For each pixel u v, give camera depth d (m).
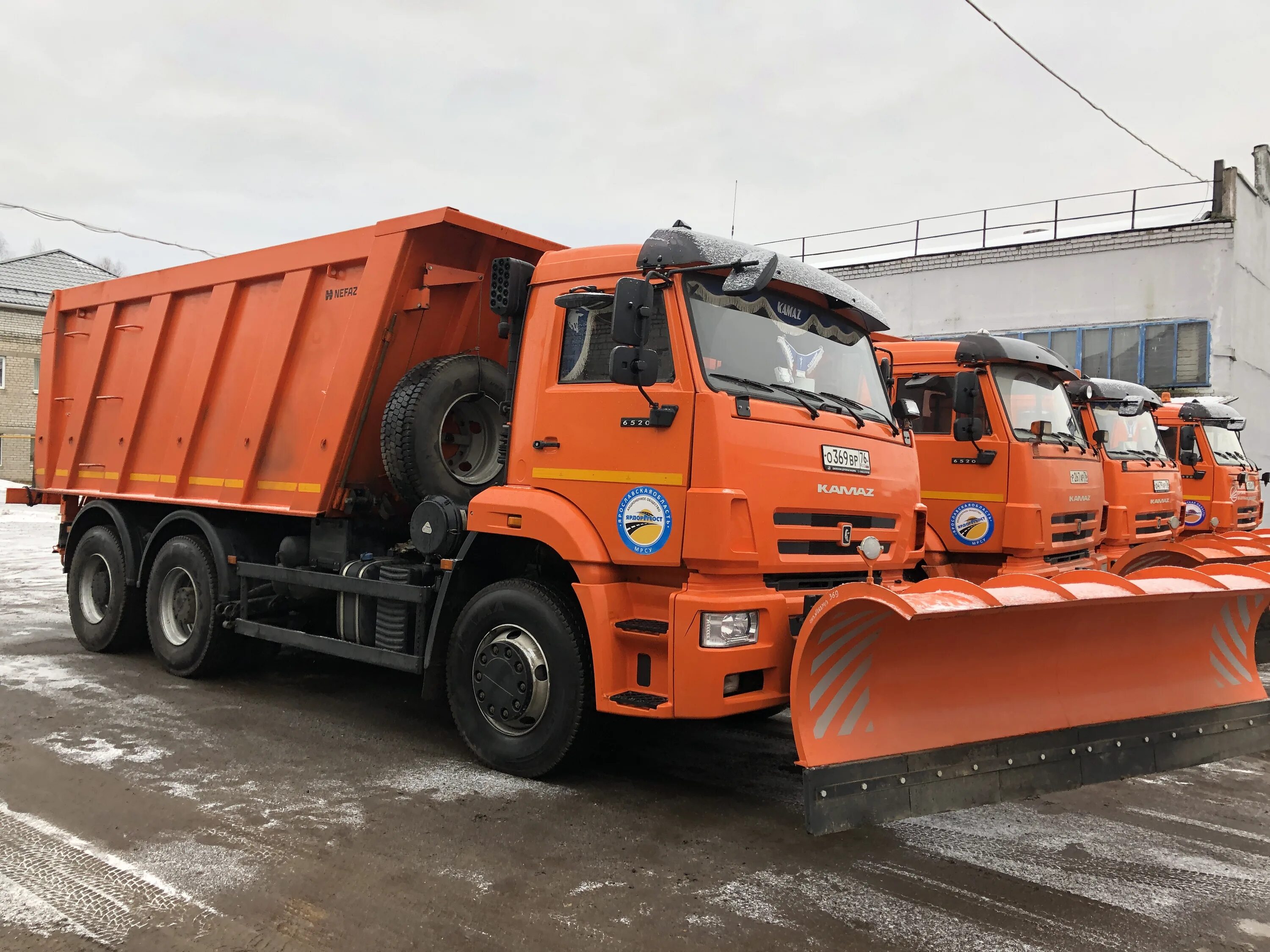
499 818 4.59
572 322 5.21
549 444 5.14
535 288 5.42
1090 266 20.12
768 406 4.80
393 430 5.92
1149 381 19.56
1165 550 7.50
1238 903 3.76
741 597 4.55
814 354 5.43
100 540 8.41
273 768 5.32
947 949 3.35
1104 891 3.86
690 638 4.46
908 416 6.05
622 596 4.87
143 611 8.34
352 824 4.45
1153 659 4.92
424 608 5.71
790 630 4.73
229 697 7.03
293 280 6.80
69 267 40.44
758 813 4.77
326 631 6.75
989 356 7.85
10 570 14.85
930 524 8.08
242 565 7.08
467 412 6.30
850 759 3.87
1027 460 7.66
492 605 5.29
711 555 4.44
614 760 5.62
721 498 4.44
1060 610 4.35
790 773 5.48
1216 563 7.13
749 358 4.95
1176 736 4.72
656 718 4.55
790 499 4.75
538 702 5.12
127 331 8.41
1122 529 9.99
